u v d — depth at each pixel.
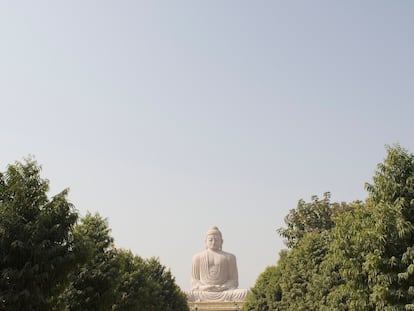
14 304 22.47
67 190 25.66
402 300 25.06
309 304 42.56
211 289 86.44
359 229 27.78
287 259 50.53
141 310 40.59
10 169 24.55
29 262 22.73
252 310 65.94
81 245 25.16
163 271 53.81
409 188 26.47
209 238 92.19
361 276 27.64
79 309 29.69
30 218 24.09
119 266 34.03
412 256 24.94
